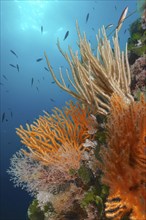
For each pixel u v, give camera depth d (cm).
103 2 5803
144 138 210
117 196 178
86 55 327
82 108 337
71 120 342
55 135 312
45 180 283
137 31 659
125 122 211
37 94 6550
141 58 438
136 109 227
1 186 2188
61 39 6359
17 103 6381
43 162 293
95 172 264
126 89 320
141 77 411
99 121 340
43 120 326
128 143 194
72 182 282
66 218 266
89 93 321
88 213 238
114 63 327
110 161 193
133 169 192
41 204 312
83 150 295
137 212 170
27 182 301
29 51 6397
